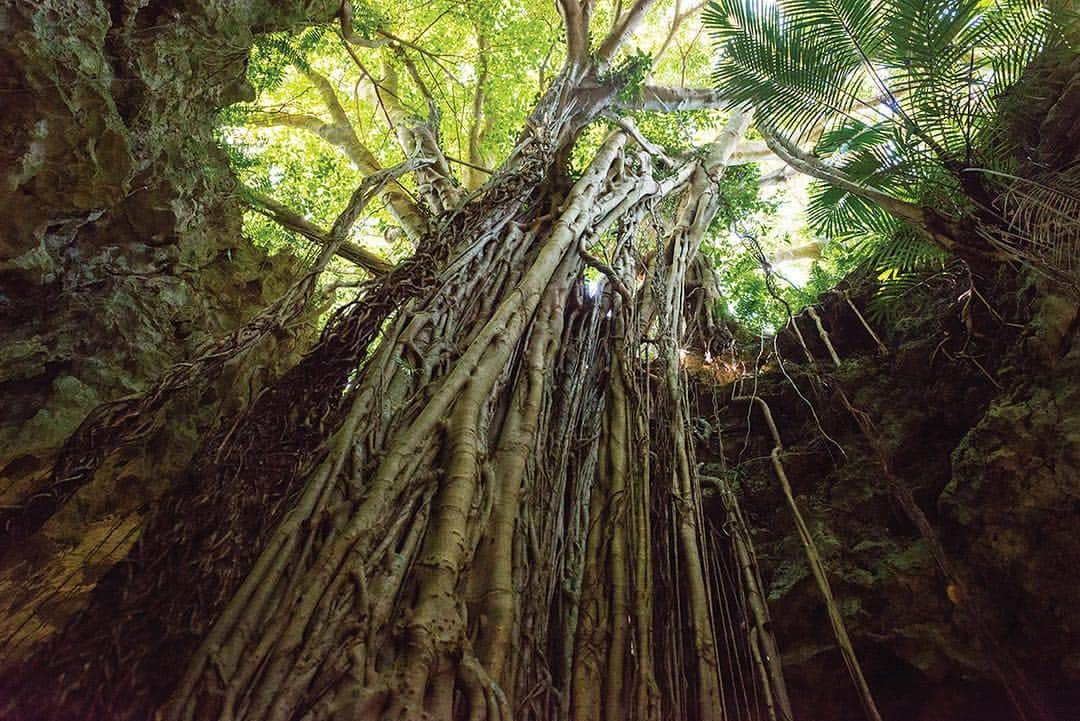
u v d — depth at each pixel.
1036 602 3.59
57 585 3.39
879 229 5.53
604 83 8.53
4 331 3.88
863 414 4.79
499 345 4.20
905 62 4.70
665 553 3.95
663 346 5.43
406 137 8.91
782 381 6.34
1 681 2.64
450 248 5.16
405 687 2.53
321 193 10.03
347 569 2.81
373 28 8.00
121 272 4.65
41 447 3.64
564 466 4.31
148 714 2.58
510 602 3.06
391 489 3.19
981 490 3.92
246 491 3.42
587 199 6.16
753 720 3.99
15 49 3.34
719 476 5.57
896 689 3.95
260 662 2.50
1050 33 4.55
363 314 4.28
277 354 5.40
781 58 5.26
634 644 3.39
